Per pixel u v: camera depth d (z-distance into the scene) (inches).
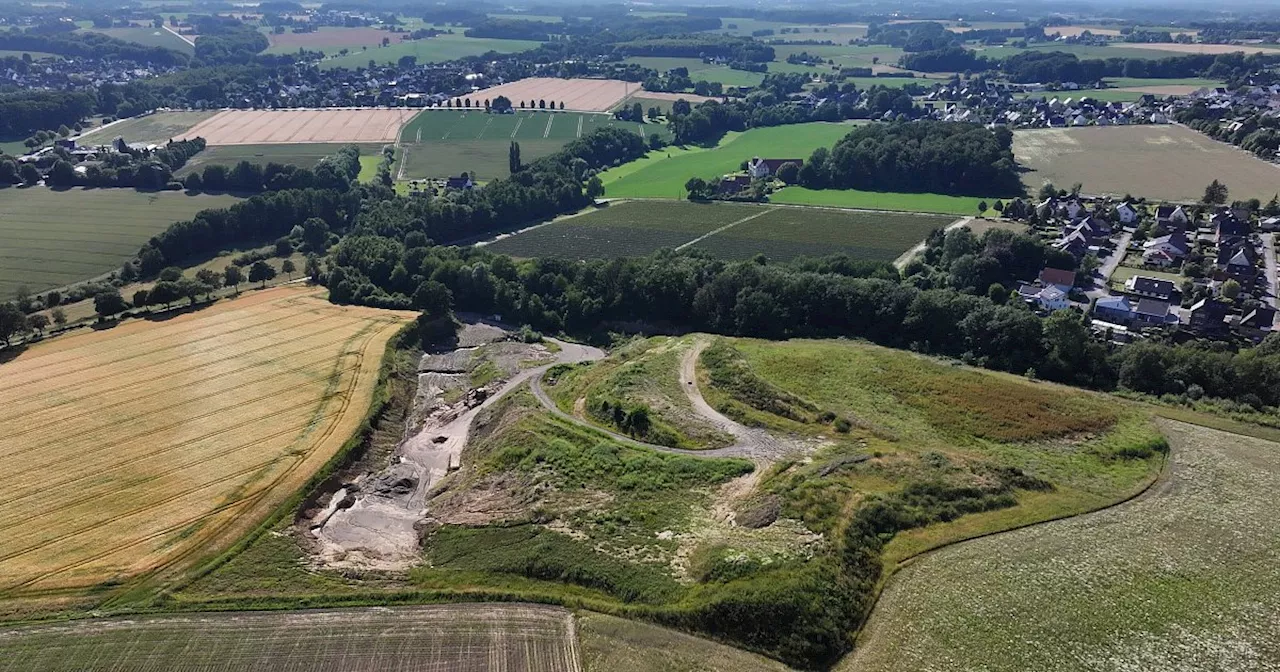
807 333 4566.9
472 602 2203.5
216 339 4301.2
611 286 5098.4
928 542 2283.5
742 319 4630.9
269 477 2925.7
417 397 3981.3
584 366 4148.6
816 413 3265.3
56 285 5506.9
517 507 2674.7
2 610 2202.3
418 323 4702.3
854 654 1907.0
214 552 2486.5
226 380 3772.1
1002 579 2122.3
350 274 5231.3
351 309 4896.7
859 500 2418.8
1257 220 6274.6
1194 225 6333.7
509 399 3710.6
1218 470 2748.5
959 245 5526.6
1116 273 5487.2
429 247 5738.2
